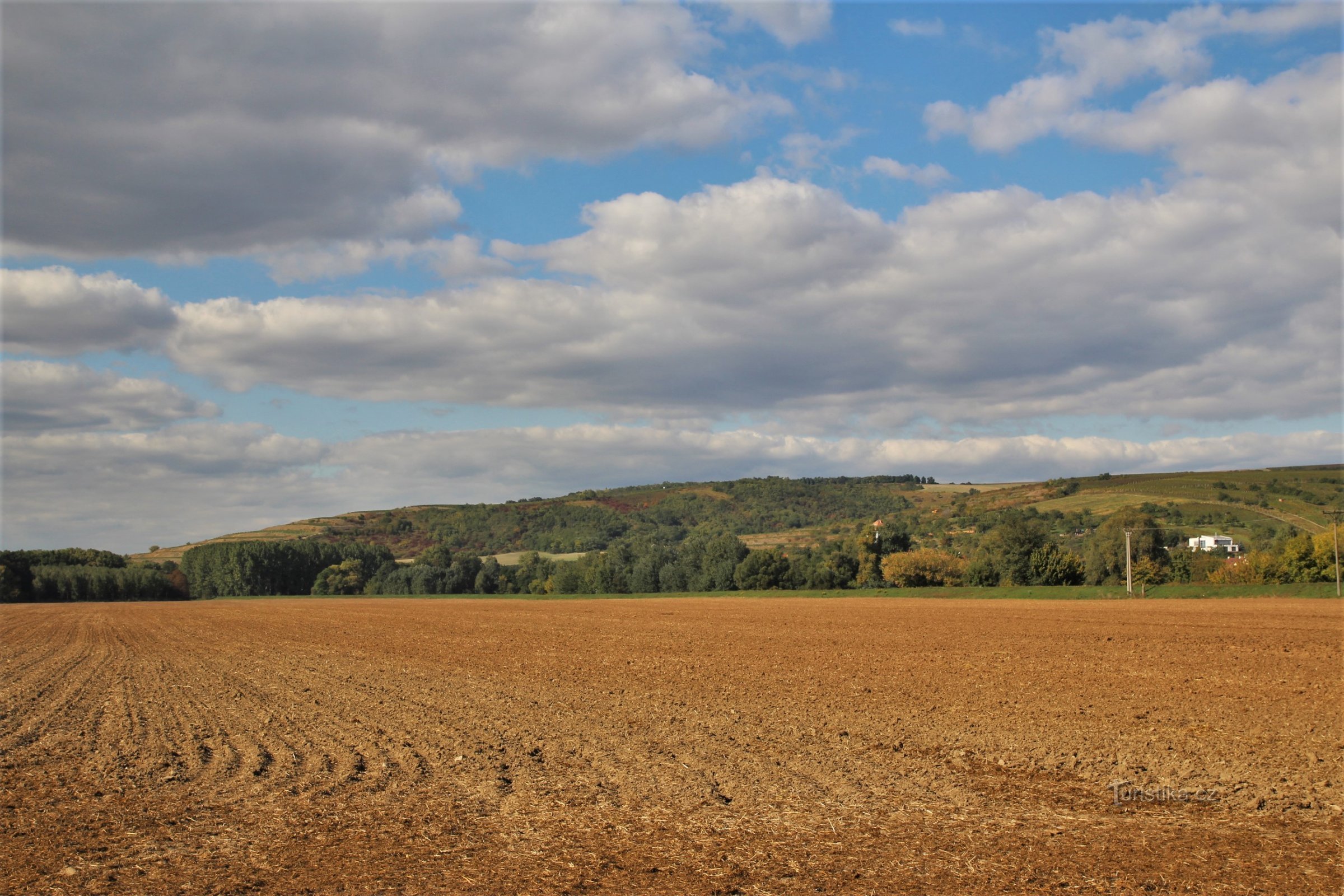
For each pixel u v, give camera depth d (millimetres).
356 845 11406
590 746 17641
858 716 20891
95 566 174750
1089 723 19547
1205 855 10758
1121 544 101438
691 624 58469
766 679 28062
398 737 18844
